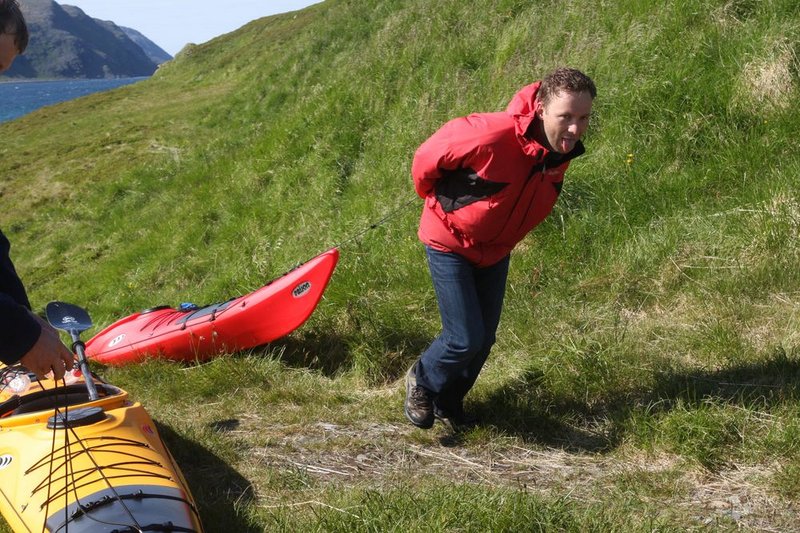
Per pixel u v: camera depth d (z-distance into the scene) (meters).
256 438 4.84
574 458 4.39
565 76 3.86
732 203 6.64
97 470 3.37
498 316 4.66
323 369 6.30
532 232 7.12
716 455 4.11
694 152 7.40
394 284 7.14
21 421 3.91
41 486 3.35
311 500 3.98
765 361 4.91
